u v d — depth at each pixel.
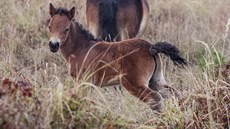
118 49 23.44
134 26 29.39
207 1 38.00
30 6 34.31
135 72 23.02
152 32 33.97
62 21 23.88
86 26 31.09
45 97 19.14
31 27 32.69
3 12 33.75
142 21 30.44
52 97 18.91
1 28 32.31
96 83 24.03
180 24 35.03
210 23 35.66
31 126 18.14
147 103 22.72
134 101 23.23
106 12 28.53
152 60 23.09
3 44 30.84
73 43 24.55
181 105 21.52
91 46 24.44
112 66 23.47
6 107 18.12
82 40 24.64
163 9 36.38
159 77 23.55
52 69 27.95
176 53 22.69
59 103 18.67
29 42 32.03
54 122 18.66
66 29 23.88
